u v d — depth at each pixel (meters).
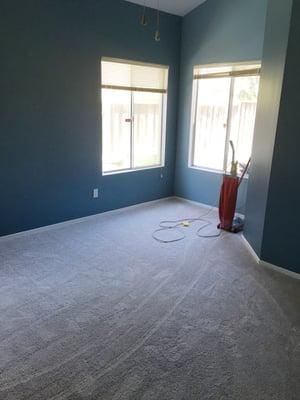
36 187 3.85
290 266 3.12
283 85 2.88
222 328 2.35
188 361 2.03
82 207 4.39
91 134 4.25
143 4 4.40
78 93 3.99
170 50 4.95
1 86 3.34
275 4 3.11
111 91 4.45
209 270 3.19
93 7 3.89
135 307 2.56
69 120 3.98
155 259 3.38
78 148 4.15
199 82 5.05
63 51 3.74
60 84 3.79
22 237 3.81
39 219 3.97
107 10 4.04
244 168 4.23
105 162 4.64
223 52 4.56
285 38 2.84
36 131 3.71
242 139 4.70
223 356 2.08
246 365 2.02
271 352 2.13
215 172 5.00
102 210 4.66
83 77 3.99
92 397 1.76
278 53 2.99
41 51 3.56
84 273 3.05
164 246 3.71
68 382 1.85
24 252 3.44
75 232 4.03
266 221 3.21
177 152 5.50
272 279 3.05
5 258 3.29
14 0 3.26
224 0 4.39
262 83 3.46
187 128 5.27
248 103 4.53
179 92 5.27
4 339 2.16
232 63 4.48
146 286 2.87
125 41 4.32
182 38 5.04
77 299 2.64
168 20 4.80
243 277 3.08
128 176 4.89
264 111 3.37
